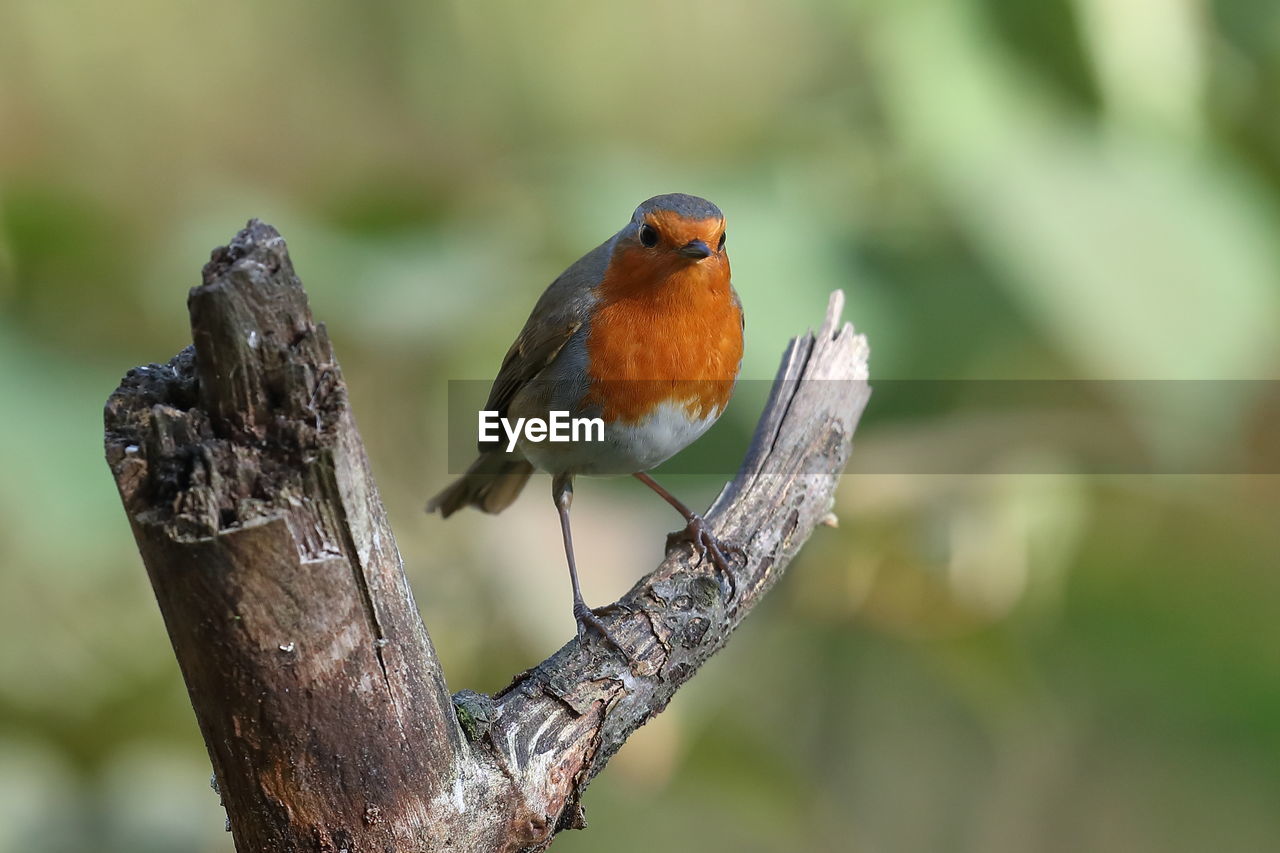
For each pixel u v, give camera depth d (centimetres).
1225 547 1234
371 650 525
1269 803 1315
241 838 557
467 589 1003
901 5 948
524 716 641
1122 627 1284
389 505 1084
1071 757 1341
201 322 479
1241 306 917
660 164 1130
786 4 1315
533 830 612
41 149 1294
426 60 1370
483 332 1049
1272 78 1027
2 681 995
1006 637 1091
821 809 1239
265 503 489
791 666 1223
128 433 495
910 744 1317
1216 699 1289
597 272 927
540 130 1391
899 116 952
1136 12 925
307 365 493
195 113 1342
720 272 895
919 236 1077
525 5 1367
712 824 1323
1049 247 905
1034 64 945
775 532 805
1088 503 1102
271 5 1347
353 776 538
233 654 503
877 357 1036
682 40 1402
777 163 1106
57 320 1063
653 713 702
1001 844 1327
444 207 1116
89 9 1298
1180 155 950
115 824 1002
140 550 496
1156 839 1311
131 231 1148
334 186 1180
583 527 1030
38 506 935
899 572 1041
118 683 1009
